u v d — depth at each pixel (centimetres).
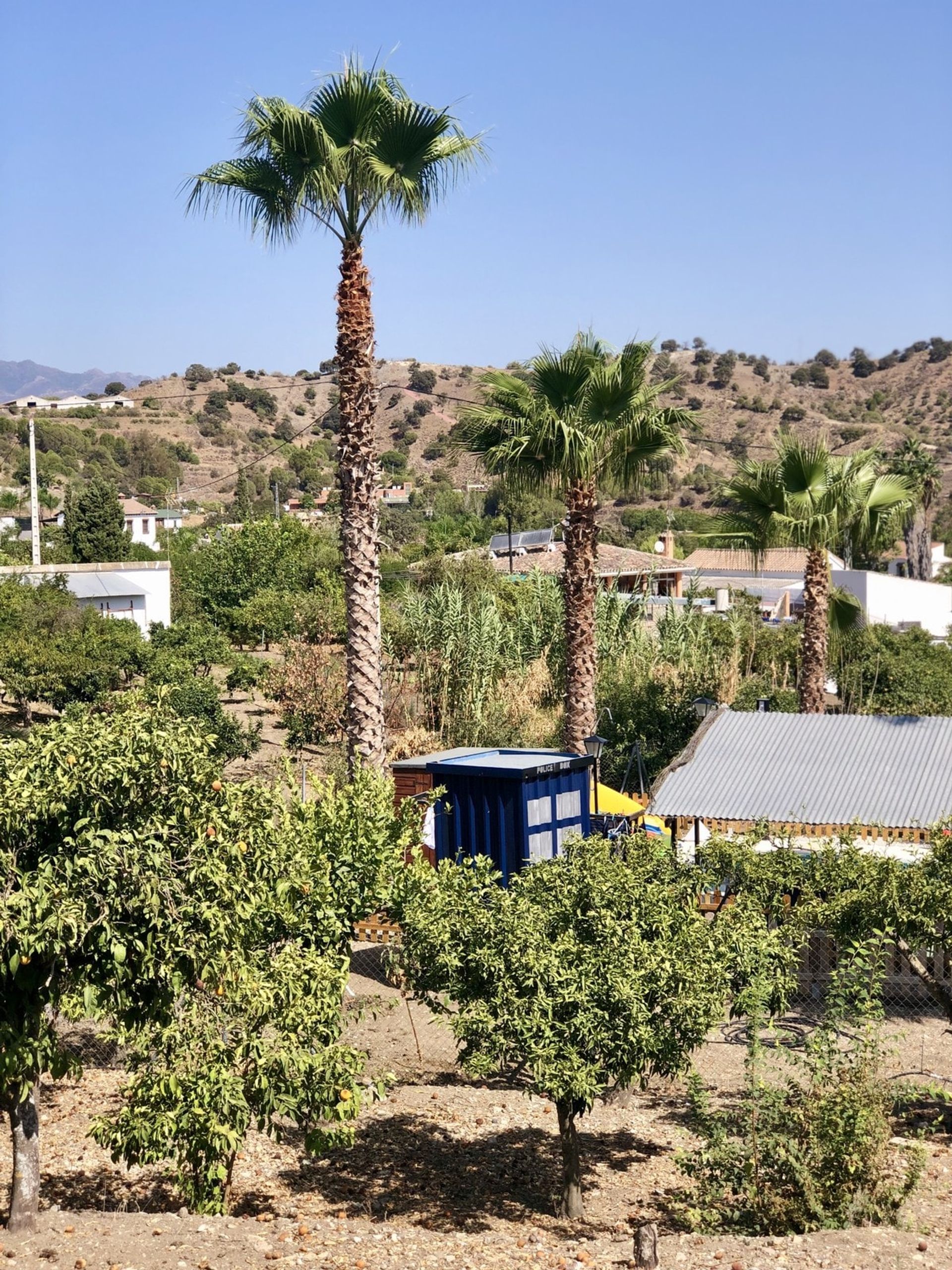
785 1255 715
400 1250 757
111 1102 1080
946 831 1160
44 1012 752
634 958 802
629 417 1858
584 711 1886
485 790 1378
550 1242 795
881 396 14438
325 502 11169
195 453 14050
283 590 5247
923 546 6306
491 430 1966
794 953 989
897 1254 712
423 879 929
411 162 1546
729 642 3538
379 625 1561
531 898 884
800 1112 806
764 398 14688
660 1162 995
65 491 10069
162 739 690
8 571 4269
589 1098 788
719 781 1602
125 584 4675
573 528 1875
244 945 816
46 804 645
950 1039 1225
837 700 3247
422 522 9462
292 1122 1076
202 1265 694
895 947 1348
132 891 663
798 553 6688
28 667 3053
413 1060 1230
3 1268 665
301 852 927
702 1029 802
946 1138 1009
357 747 1548
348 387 1527
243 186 1562
